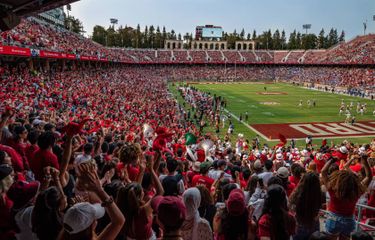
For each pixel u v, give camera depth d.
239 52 135.38
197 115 48.84
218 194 7.49
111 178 7.49
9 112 8.02
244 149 28.67
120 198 5.01
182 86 84.56
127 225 4.92
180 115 47.19
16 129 8.68
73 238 3.78
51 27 73.38
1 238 4.86
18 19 12.94
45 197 4.25
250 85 98.62
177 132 29.34
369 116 49.50
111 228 4.12
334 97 71.19
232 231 5.07
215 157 16.05
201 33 165.38
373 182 8.04
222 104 55.97
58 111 27.48
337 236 6.12
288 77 115.00
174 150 16.92
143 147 13.34
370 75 92.88
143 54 121.88
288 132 40.16
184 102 60.62
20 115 18.28
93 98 41.34
